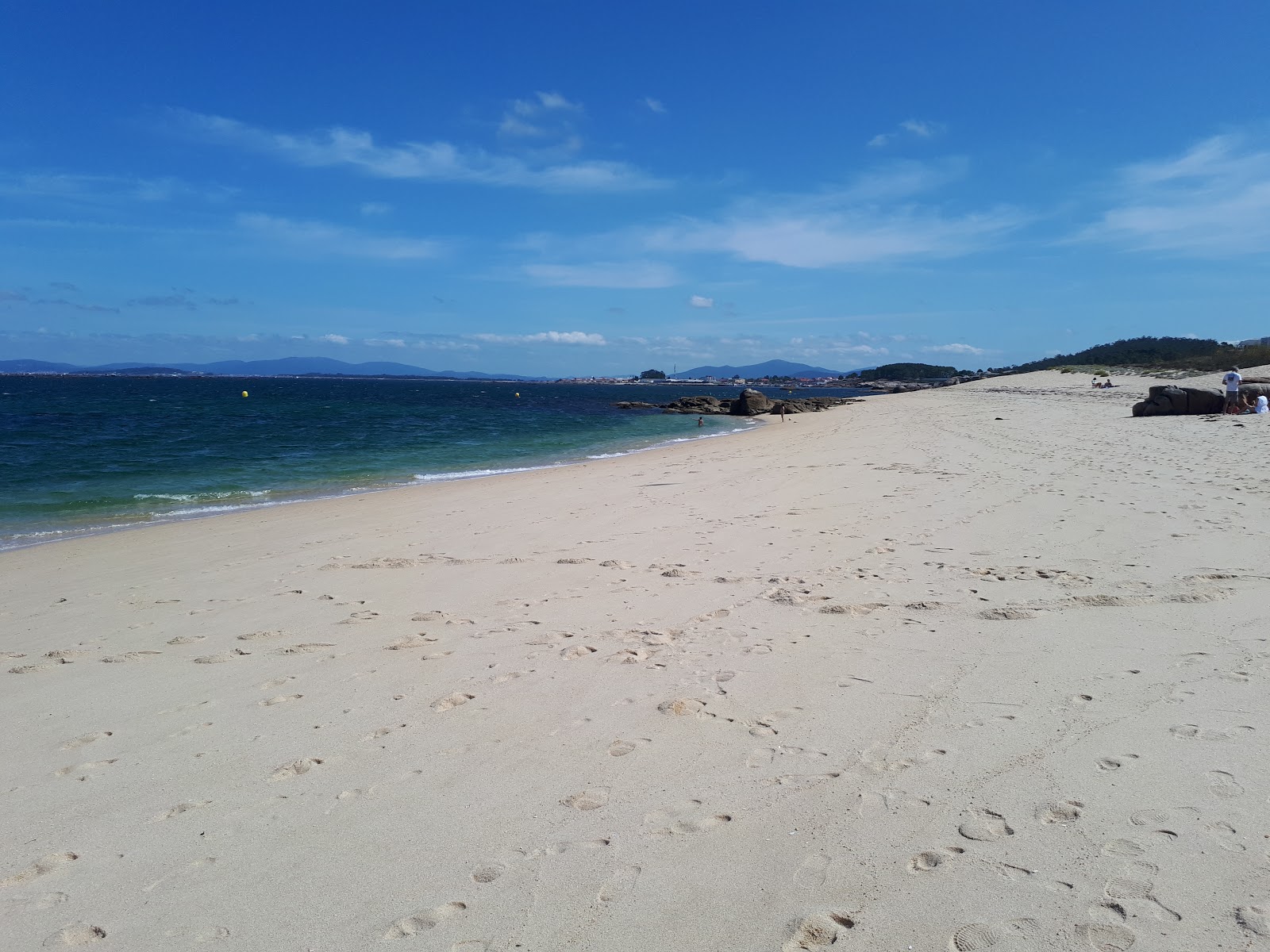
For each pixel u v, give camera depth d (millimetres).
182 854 2803
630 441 28359
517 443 27688
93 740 3805
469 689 4270
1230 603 4926
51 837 2945
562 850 2717
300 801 3135
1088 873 2400
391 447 25203
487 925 2342
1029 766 3092
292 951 2275
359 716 3967
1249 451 12445
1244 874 2334
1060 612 5008
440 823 2930
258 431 31797
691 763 3307
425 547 8570
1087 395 39750
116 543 9367
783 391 148375
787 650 4648
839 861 2559
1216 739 3188
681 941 2230
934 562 6547
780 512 9688
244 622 5805
